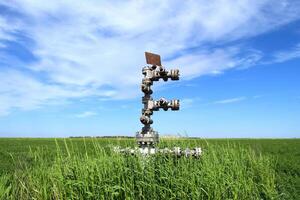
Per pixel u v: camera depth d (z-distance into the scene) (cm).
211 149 600
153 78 573
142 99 571
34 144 1642
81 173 466
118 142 526
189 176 500
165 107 555
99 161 485
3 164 740
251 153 767
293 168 839
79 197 456
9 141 2006
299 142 2091
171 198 461
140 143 548
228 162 610
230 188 529
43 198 465
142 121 559
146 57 571
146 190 470
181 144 559
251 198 552
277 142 2084
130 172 477
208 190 485
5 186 518
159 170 489
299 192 643
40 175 491
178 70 568
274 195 603
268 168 714
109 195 456
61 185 459
